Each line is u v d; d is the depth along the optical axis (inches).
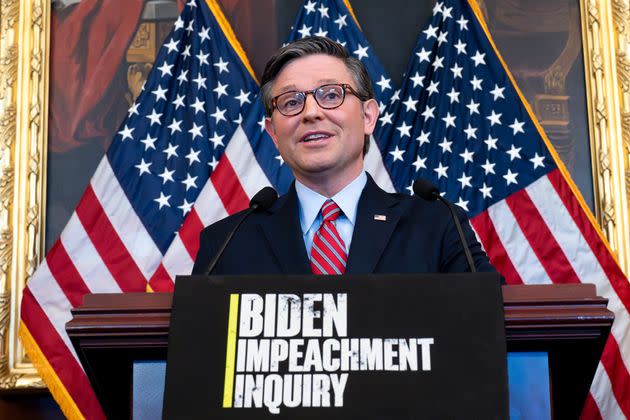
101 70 144.9
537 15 147.6
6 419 125.3
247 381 43.7
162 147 137.7
